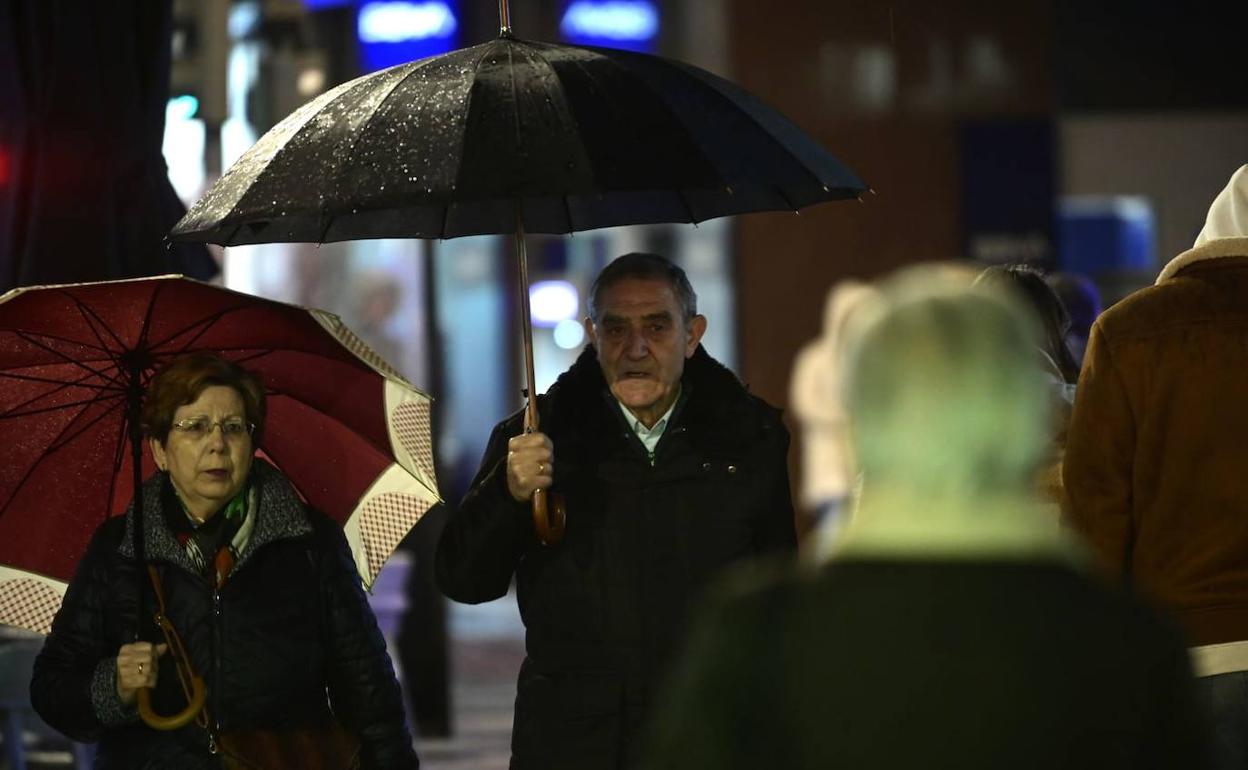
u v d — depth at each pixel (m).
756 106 12.30
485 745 27.97
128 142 16.36
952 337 7.20
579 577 12.66
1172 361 11.89
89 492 12.49
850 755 6.85
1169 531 11.92
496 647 39.81
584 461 12.84
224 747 11.34
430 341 28.34
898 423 7.14
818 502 29.20
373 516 12.73
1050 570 7.02
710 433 12.86
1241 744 11.55
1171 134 42.22
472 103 11.56
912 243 35.69
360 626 11.92
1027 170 35.78
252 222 11.49
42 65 16.25
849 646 6.93
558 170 11.19
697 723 7.00
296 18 26.25
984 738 6.82
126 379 12.24
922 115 35.62
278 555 11.76
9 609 12.49
